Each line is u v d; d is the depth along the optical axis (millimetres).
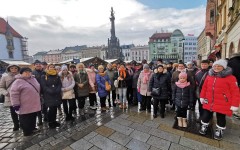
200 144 3344
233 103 3242
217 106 3389
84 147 3400
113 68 6754
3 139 3924
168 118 4844
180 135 3740
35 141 3730
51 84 4383
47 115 5000
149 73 5469
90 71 6004
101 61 22094
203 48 40250
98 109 6082
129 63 7043
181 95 4109
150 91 5000
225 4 10953
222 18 11961
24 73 3941
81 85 5250
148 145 3379
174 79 4785
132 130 4086
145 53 86500
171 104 6281
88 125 4512
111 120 4812
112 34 48562
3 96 4461
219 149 3154
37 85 4195
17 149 3434
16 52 52031
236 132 3807
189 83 4066
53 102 4391
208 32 18203
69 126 4508
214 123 4340
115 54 49062
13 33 51438
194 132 3865
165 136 3715
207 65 4375
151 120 4703
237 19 7207
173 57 72812
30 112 3986
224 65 3344
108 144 3482
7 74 4398
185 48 76500
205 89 3670
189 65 5215
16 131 4414
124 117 5023
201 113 4402
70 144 3539
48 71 4434
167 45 73500
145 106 5742
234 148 3174
